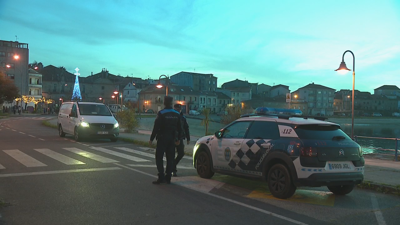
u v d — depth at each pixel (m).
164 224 4.74
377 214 5.63
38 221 4.72
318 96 106.12
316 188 7.62
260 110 8.66
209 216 5.17
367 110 121.12
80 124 15.45
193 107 94.81
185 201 5.99
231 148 7.38
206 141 8.16
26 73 77.50
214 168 7.83
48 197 5.96
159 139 7.34
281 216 5.31
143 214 5.16
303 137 6.18
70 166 9.05
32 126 27.52
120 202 5.79
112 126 15.81
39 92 83.44
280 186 6.35
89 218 4.91
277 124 6.71
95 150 12.70
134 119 23.91
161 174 7.31
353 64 15.47
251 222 4.96
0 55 74.25
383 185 7.37
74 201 5.76
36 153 11.27
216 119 56.25
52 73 96.31
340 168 6.18
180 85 103.94
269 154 6.52
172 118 7.39
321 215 5.46
